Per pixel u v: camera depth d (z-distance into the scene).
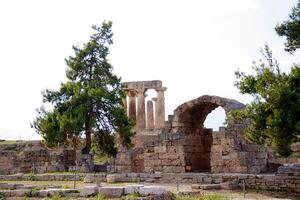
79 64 52.28
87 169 45.50
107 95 51.00
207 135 45.66
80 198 24.44
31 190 26.67
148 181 36.84
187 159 41.56
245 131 31.61
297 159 41.25
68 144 50.28
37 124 50.78
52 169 46.38
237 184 32.94
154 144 41.75
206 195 27.88
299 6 31.09
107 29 54.31
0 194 26.53
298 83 29.61
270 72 29.81
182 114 43.12
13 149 63.97
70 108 50.50
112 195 24.38
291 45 31.28
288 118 28.27
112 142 52.62
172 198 25.02
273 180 31.91
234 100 41.72
